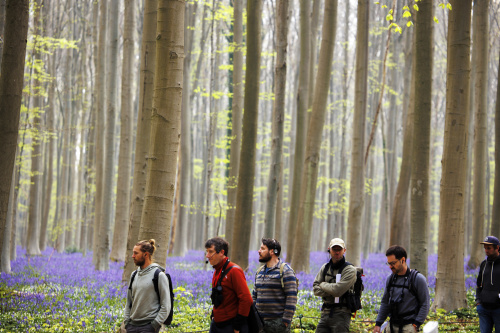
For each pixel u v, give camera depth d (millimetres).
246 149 16562
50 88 31000
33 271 17797
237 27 22297
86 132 46250
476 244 20969
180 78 9281
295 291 6625
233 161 21406
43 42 22250
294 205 21062
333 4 17688
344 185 37281
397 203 21125
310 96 22859
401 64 39344
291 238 21078
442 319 11031
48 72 31172
